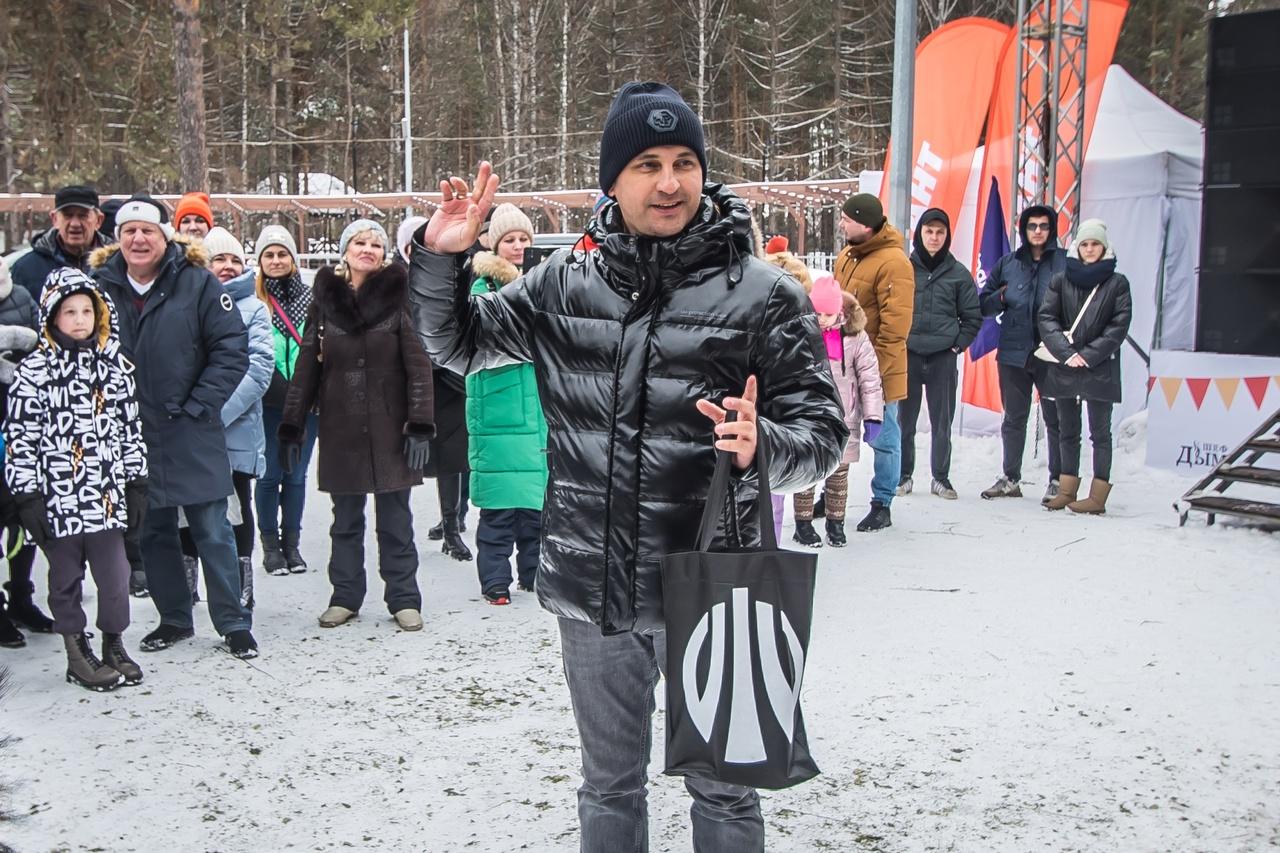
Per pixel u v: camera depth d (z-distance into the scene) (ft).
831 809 11.14
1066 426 24.97
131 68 71.77
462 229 8.09
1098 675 14.69
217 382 15.52
